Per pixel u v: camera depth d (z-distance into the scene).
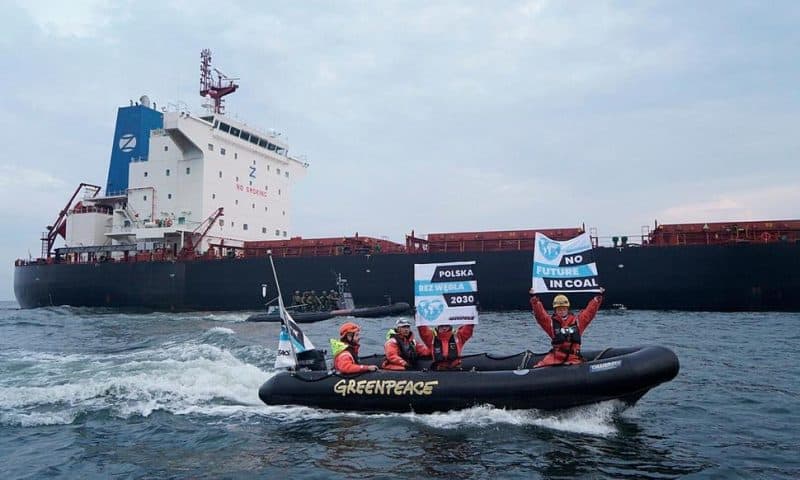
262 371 11.98
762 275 27.45
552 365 8.17
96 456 7.02
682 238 30.20
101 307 39.38
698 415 8.30
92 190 44.72
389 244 38.94
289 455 6.89
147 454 7.05
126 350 16.70
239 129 42.44
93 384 10.66
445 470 6.25
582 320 8.48
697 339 17.14
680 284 28.64
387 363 9.27
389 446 7.10
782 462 6.34
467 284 8.78
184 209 40.03
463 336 8.94
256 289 35.81
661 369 7.67
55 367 13.27
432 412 8.40
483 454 6.72
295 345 10.22
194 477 6.25
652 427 7.71
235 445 7.31
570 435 7.36
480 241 33.22
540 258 8.54
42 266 41.53
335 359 9.23
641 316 25.70
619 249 29.70
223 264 36.59
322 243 37.19
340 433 7.69
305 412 8.83
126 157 43.22
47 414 8.90
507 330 21.09
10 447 7.41
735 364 12.68
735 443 7.03
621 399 7.84
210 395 9.95
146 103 44.25
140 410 9.09
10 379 11.71
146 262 38.16
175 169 40.53
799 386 10.26
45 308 40.25
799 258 26.94
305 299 33.38
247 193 42.97
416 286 8.97
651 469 6.17
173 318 31.88
